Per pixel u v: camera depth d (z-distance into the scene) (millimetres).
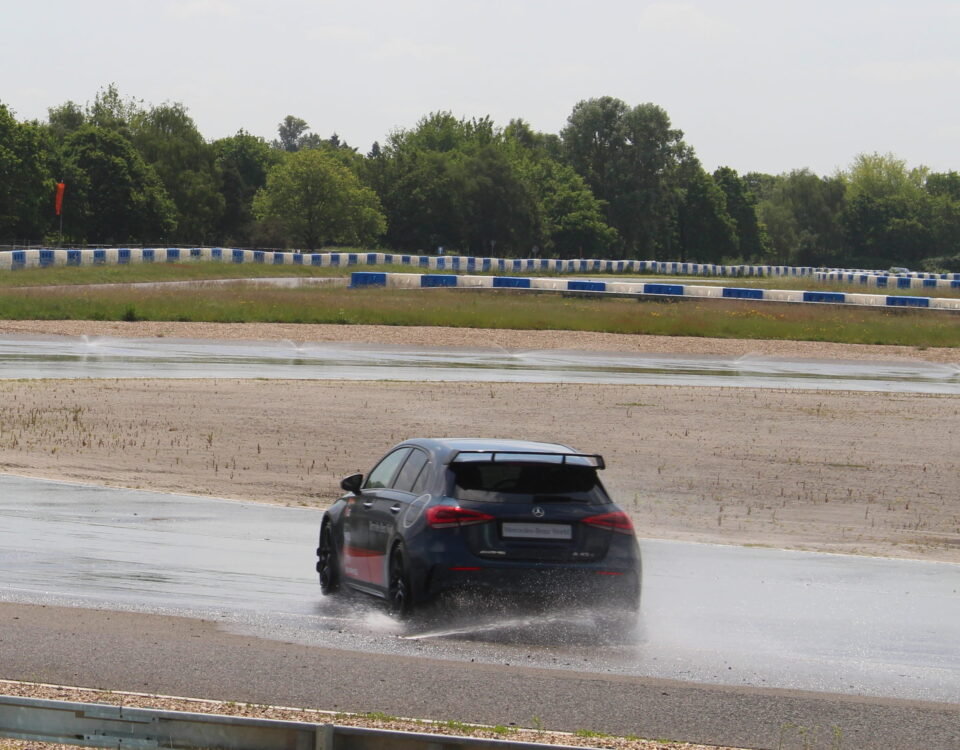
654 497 26688
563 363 57969
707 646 13898
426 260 145000
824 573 19109
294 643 12922
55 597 14758
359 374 48562
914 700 11727
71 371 45812
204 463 28375
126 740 8344
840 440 36375
